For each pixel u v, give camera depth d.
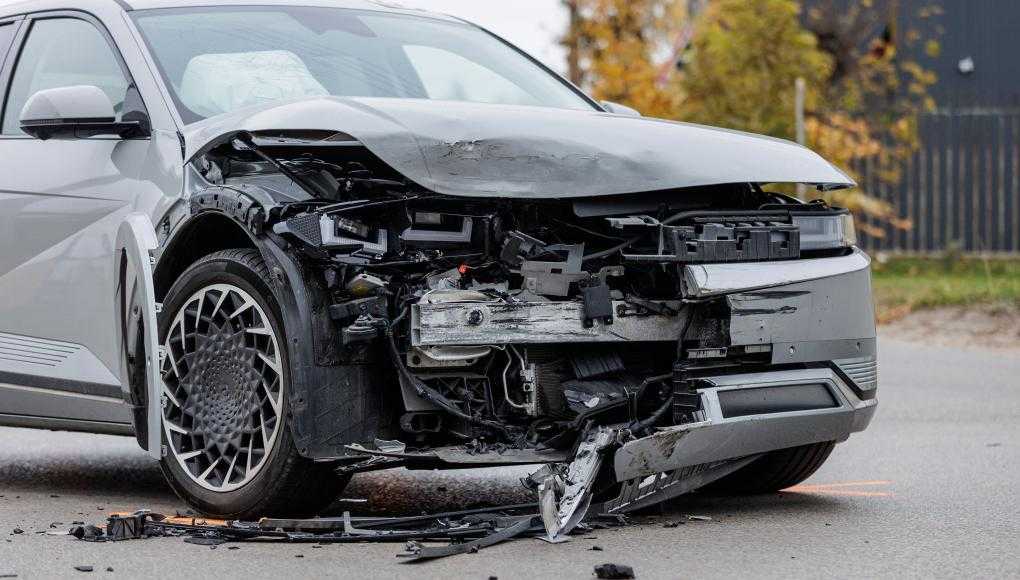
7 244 6.08
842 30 22.86
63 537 4.76
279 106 5.10
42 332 5.97
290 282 4.75
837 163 19.47
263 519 4.69
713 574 4.15
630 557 4.38
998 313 14.32
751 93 18.31
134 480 6.54
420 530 4.68
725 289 4.85
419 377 4.79
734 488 5.80
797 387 5.10
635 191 4.81
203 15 6.24
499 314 4.71
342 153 5.08
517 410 4.84
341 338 4.73
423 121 4.83
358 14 6.64
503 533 4.61
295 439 4.71
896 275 19.42
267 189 5.04
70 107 5.59
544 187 4.77
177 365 5.22
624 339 4.82
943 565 4.30
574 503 4.66
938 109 21.03
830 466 6.62
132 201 5.57
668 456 4.81
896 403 9.11
